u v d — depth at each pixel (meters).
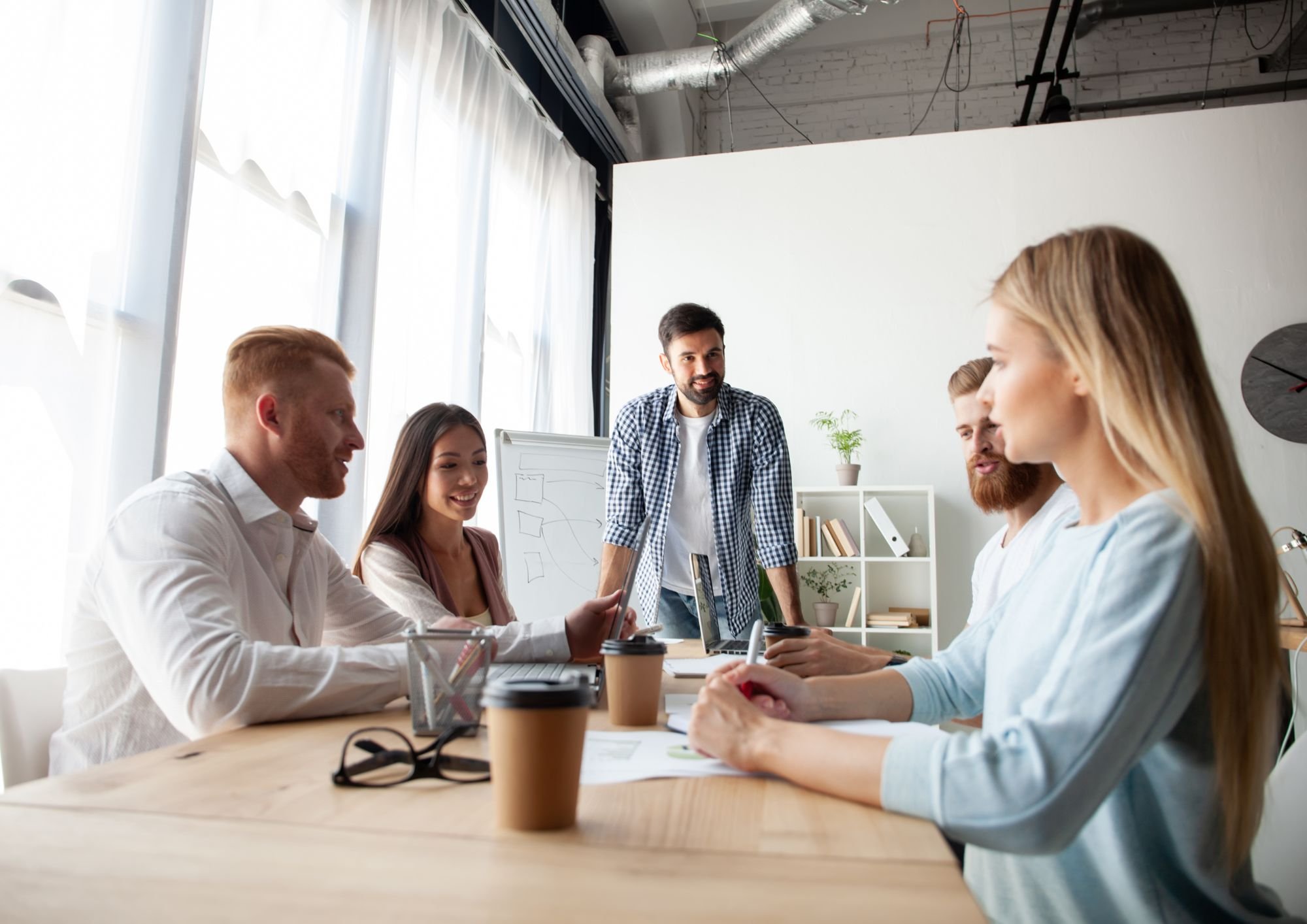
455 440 1.96
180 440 2.13
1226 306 4.09
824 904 0.46
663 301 4.58
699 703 0.77
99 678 1.18
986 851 0.82
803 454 4.36
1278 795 0.91
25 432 1.66
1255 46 5.53
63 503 1.73
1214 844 0.69
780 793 0.68
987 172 4.36
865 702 0.92
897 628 4.00
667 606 2.69
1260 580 0.65
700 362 2.53
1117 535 0.68
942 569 4.22
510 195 4.00
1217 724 0.65
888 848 0.55
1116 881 0.71
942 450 4.26
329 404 1.37
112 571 1.11
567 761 0.59
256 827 0.58
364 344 2.70
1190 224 4.17
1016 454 0.79
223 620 1.02
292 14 2.47
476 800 0.66
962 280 4.33
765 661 1.19
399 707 1.07
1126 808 0.71
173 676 0.98
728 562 2.68
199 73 1.99
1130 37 5.70
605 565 2.70
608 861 0.52
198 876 0.50
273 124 2.40
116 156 1.88
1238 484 0.67
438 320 3.30
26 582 1.67
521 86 4.07
